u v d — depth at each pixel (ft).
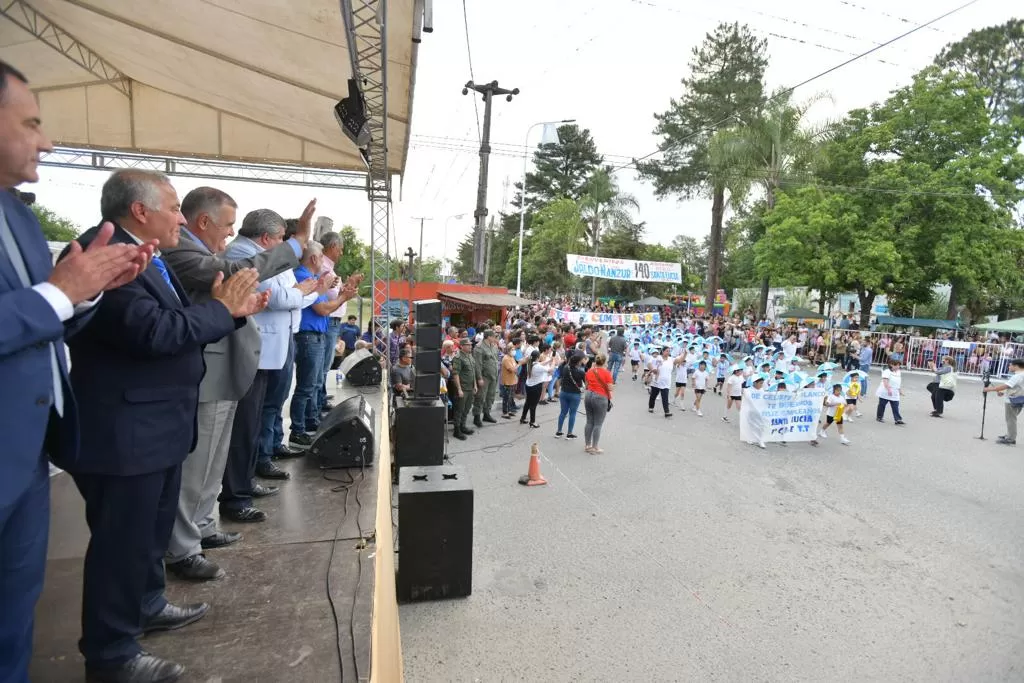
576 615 16.26
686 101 108.27
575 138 177.68
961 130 81.71
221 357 8.07
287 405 20.02
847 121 94.27
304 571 8.23
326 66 17.49
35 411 4.24
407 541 16.53
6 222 4.43
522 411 44.39
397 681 9.62
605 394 32.50
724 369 56.65
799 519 24.02
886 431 42.27
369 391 23.41
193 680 5.80
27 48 19.95
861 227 85.51
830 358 81.87
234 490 9.98
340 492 11.69
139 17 16.57
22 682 4.71
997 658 14.88
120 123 24.97
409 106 20.72
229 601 7.37
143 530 5.84
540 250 147.13
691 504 25.25
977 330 96.17
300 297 10.73
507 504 24.45
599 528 22.26
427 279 157.79
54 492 10.79
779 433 37.17
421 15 13.99
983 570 19.92
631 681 13.57
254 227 10.53
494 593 17.33
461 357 35.70
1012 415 38.73
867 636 15.70
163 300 6.07
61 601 7.30
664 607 16.80
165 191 6.12
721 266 161.27
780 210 90.74
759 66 103.86
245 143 26.84
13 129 4.25
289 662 6.14
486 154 63.77
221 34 16.42
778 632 15.74
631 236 151.02
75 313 4.77
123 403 5.61
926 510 25.61
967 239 80.59
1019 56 97.86
